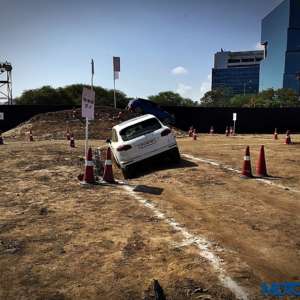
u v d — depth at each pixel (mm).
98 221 6789
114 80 35969
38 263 5055
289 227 6242
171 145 11969
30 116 36312
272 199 8008
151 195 8641
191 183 9703
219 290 4219
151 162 11781
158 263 4961
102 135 29891
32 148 19453
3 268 4922
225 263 4898
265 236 5852
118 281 4520
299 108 37219
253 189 8945
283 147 18406
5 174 11758
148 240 5789
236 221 6605
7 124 36156
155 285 4219
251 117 37406
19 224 6691
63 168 12680
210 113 37531
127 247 5539
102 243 5719
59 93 68188
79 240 5867
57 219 6957
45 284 4492
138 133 11883
